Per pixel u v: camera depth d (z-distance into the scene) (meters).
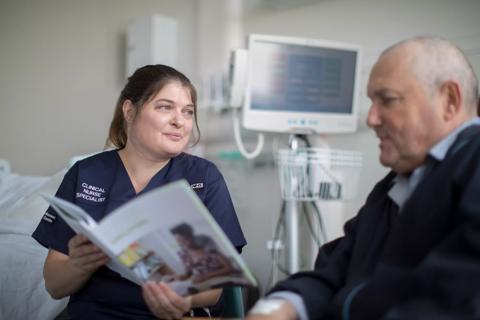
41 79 3.25
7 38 3.28
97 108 3.09
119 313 1.12
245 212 2.65
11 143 3.30
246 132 2.61
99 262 0.98
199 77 2.90
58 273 1.10
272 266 2.38
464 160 0.72
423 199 0.75
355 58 2.05
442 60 0.78
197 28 2.91
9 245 1.53
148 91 1.20
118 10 3.10
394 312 0.64
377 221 0.91
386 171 2.08
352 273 0.87
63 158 3.18
